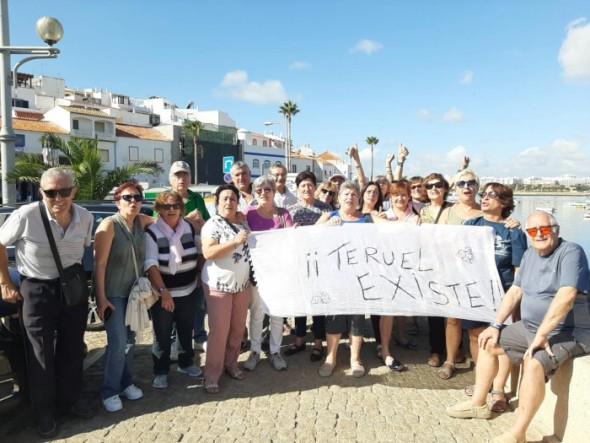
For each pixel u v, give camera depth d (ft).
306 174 16.53
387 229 14.38
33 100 151.02
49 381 10.91
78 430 11.14
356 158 20.57
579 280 9.80
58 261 10.92
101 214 20.01
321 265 14.03
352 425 11.39
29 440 10.68
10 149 29.30
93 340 17.97
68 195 10.82
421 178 16.87
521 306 10.98
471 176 14.76
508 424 11.53
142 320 12.08
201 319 16.67
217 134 168.66
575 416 10.08
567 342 10.08
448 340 14.42
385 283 13.93
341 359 15.84
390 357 15.12
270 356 15.23
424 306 13.61
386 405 12.49
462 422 11.63
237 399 12.80
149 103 213.05
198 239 14.06
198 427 11.26
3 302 11.29
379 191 16.26
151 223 13.43
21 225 10.59
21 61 29.09
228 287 13.08
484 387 11.72
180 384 13.78
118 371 12.19
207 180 165.07
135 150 139.23
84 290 11.34
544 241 10.32
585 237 61.57
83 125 125.80
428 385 13.82
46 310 10.90
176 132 153.89
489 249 13.61
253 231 14.15
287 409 12.21
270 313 13.56
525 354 10.21
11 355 10.93
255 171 187.01
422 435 10.98
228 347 14.12
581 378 9.93
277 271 13.89
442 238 14.02
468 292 13.52
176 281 13.42
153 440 10.68
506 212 14.03
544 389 10.01
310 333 18.93
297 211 16.28
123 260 12.03
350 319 14.61
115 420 11.62
